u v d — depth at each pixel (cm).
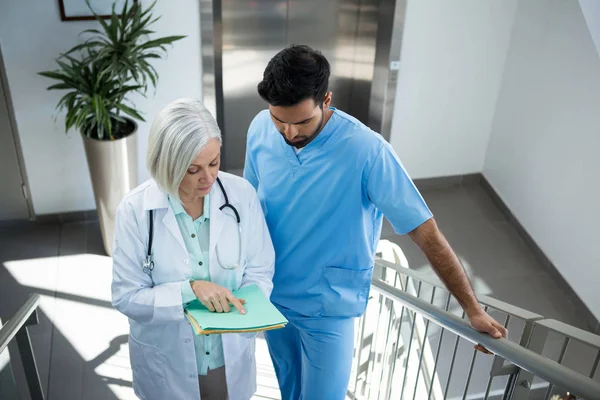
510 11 435
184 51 397
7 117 386
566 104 380
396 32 422
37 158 404
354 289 204
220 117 451
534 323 159
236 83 448
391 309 245
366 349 298
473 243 434
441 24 430
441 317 174
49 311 349
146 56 356
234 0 415
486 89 463
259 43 436
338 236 195
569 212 383
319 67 158
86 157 370
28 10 356
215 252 168
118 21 339
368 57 452
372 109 464
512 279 402
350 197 187
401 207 182
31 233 418
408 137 473
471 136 483
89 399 295
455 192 493
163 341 175
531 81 420
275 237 204
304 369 222
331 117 186
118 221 164
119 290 165
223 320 154
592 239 361
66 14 361
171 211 162
